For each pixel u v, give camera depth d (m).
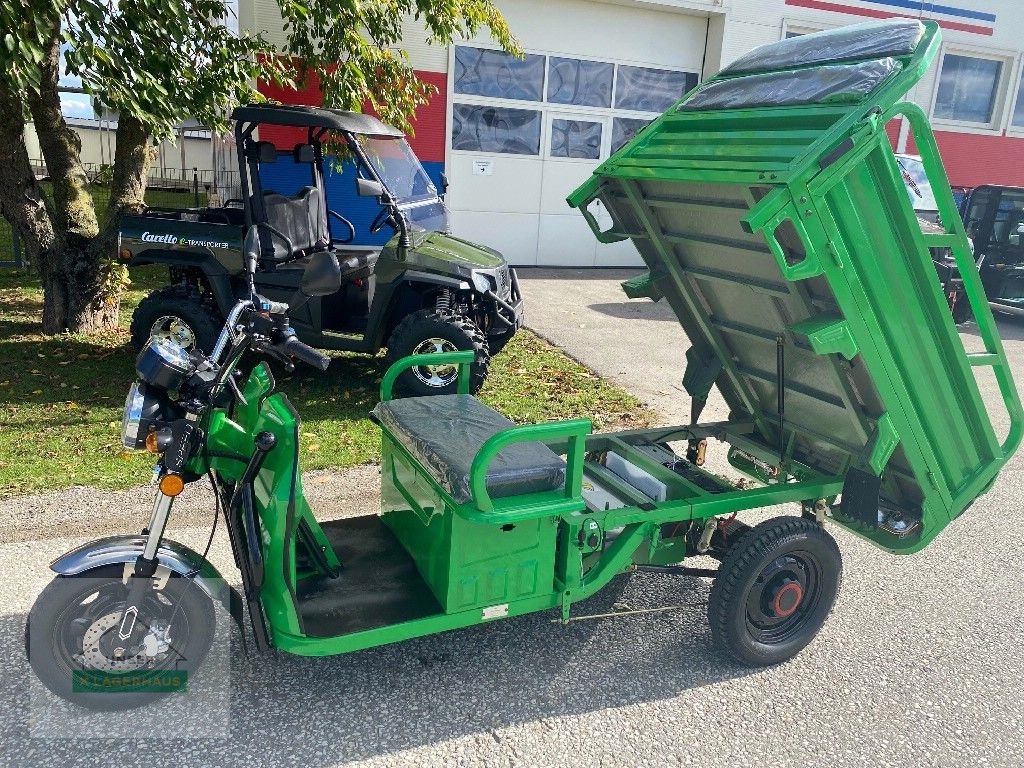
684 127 3.54
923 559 4.65
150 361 2.76
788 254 3.02
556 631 3.75
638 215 3.59
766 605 3.47
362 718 3.10
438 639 3.63
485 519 2.81
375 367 7.42
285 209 6.77
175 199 16.34
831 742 3.10
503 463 3.03
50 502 4.44
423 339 6.39
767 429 4.25
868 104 2.70
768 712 3.26
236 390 2.95
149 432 2.76
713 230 3.30
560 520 3.19
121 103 5.96
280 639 2.89
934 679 3.53
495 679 3.38
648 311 10.95
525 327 9.66
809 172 2.64
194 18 6.79
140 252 6.63
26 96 5.93
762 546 3.37
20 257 10.94
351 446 5.52
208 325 6.70
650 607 3.98
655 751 3.00
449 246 6.90
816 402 3.61
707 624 3.88
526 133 13.47
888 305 3.02
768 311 3.44
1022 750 3.11
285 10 7.28
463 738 3.02
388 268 6.38
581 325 9.95
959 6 14.93
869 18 14.48
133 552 2.89
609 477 3.88
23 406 5.97
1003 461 3.64
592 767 2.90
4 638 3.42
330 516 4.73
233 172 10.18
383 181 7.00
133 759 2.84
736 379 4.10
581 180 14.08
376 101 8.91
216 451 2.93
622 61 13.72
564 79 13.45
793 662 3.61
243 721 3.05
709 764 2.95
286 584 2.86
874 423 3.38
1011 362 9.49
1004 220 11.48
